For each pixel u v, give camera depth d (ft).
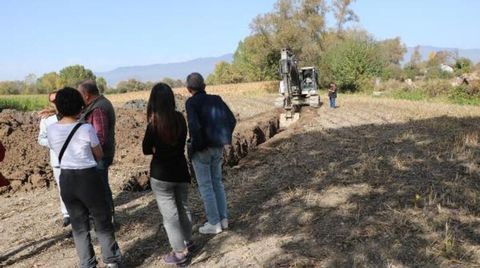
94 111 17.11
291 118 68.95
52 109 20.67
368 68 165.78
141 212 22.29
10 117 38.78
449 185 20.79
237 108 90.12
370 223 17.54
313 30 198.29
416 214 17.95
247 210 20.74
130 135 41.45
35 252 18.72
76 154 14.49
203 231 18.42
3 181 17.08
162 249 17.90
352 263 14.88
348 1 206.08
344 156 28.89
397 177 22.77
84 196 14.69
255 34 203.21
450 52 271.49
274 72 206.49
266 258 15.92
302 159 29.55
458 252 14.90
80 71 286.25
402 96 114.62
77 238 15.26
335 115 65.98
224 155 31.50
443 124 40.60
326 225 17.87
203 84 17.28
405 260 14.73
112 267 15.62
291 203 20.76
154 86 15.28
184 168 15.85
